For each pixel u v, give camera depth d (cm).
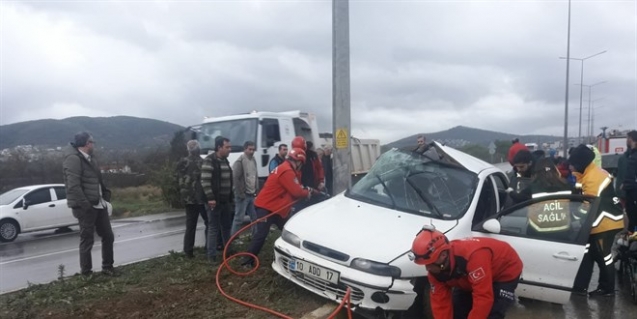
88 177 599
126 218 1585
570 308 540
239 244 768
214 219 670
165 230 1224
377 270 436
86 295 527
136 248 943
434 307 354
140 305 500
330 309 482
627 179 729
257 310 486
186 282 578
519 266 356
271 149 1135
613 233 539
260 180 1112
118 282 580
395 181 587
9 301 522
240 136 1141
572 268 477
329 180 1178
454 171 575
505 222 509
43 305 503
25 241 1177
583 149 575
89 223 598
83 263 601
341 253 459
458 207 528
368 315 452
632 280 560
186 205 684
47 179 2361
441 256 313
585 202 502
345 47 763
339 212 547
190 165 681
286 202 641
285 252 513
